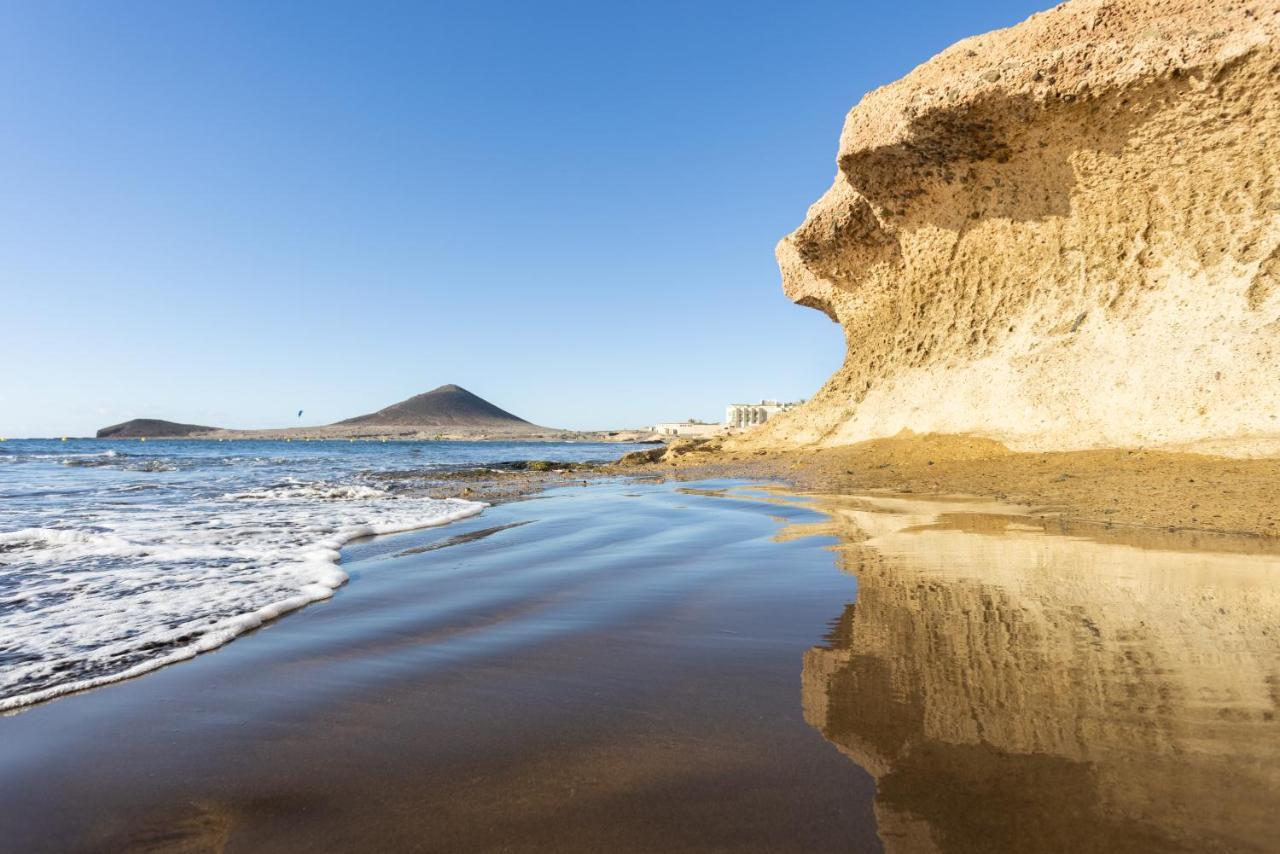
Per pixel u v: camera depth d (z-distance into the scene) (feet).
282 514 37.01
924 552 19.85
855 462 54.49
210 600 16.79
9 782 7.79
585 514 35.12
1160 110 45.83
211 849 6.37
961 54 56.85
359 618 15.06
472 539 27.30
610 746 8.23
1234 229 44.11
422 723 9.16
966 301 60.08
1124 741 7.77
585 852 6.02
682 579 18.04
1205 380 41.75
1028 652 10.94
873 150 59.62
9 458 139.03
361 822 6.74
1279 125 42.19
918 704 9.09
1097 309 49.83
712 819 6.52
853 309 78.48
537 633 13.37
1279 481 28.37
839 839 6.08
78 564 21.91
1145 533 21.58
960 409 55.67
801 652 11.54
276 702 10.12
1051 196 53.42
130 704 10.17
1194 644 11.05
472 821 6.66
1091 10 50.14
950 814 6.40
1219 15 44.55
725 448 89.45
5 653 12.72
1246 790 6.63
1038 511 27.43
